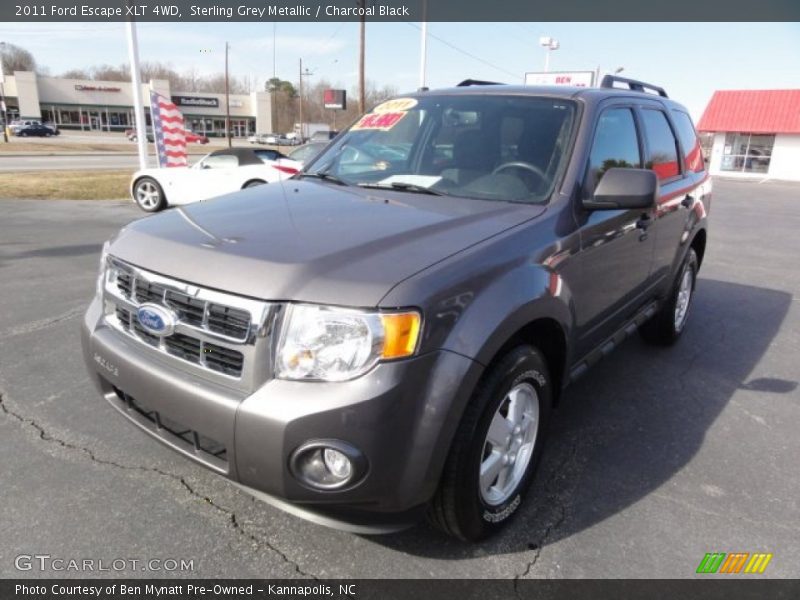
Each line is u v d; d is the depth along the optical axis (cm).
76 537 245
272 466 199
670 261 437
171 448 231
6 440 313
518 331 244
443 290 207
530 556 246
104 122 7938
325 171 356
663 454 330
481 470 238
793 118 3450
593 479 303
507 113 334
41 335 466
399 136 354
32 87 7444
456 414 209
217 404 204
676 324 495
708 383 431
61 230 927
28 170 2319
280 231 239
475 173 310
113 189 1614
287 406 195
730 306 645
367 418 193
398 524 216
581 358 326
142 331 237
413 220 254
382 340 194
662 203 395
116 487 278
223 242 228
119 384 239
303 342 197
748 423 371
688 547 255
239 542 247
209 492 277
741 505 287
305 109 9612
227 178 1183
